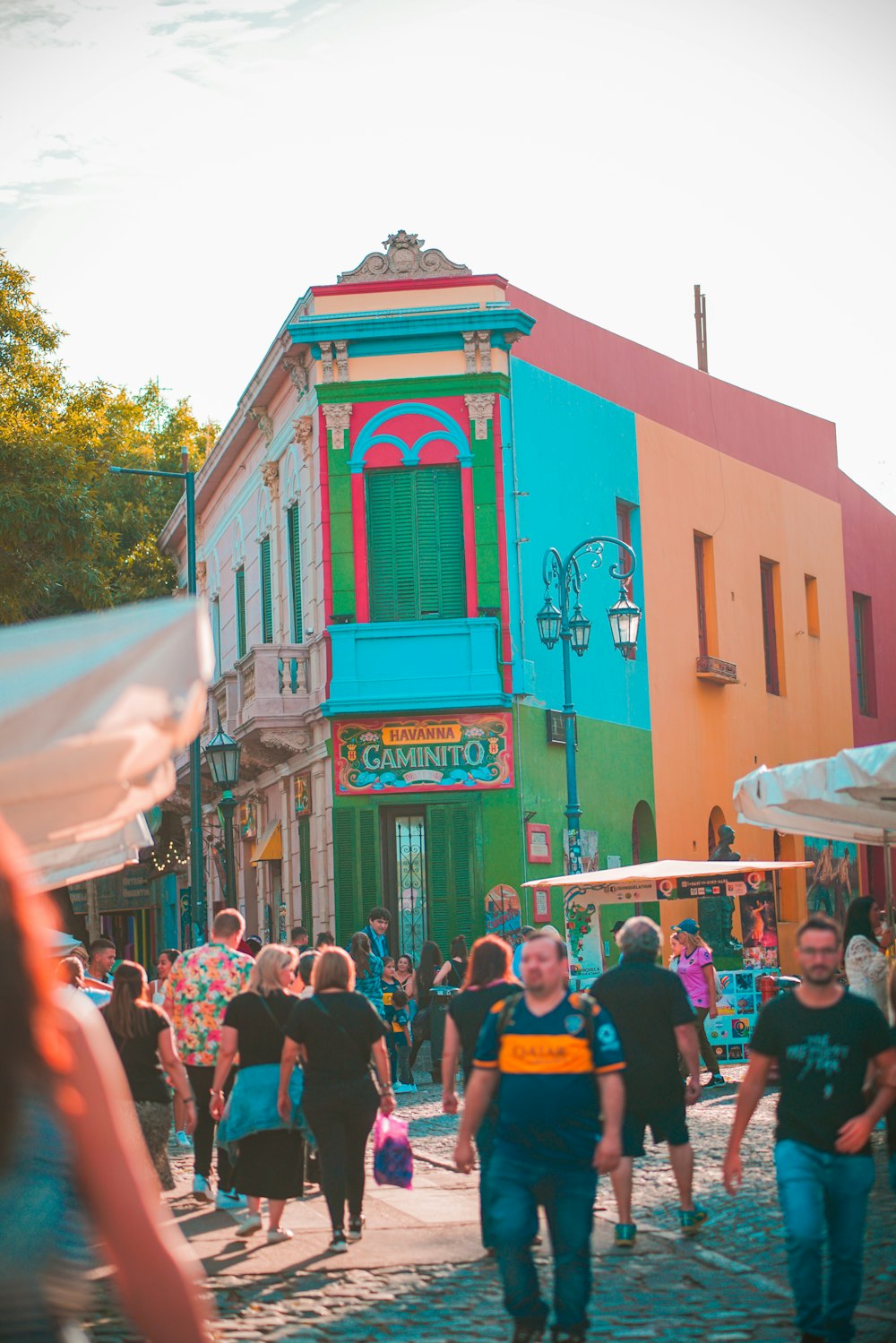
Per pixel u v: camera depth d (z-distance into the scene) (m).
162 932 47.56
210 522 40.66
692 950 22.52
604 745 31.69
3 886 2.51
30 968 2.50
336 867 28.55
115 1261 2.59
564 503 30.81
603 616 32.09
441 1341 8.66
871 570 46.88
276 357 30.48
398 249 29.25
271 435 32.88
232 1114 11.80
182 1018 14.02
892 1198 12.62
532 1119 7.62
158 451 53.03
